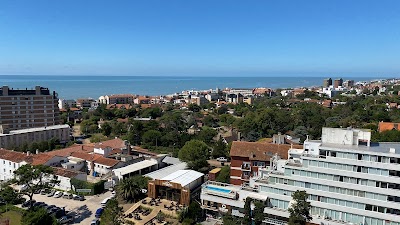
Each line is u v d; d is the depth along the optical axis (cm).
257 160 10625
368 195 7569
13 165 12744
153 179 11081
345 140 8338
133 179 10938
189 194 9612
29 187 9294
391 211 7381
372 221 7550
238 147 11138
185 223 8631
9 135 16438
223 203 8944
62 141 19125
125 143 15388
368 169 7556
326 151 8038
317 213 8050
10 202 9688
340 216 7831
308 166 8169
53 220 8344
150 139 18162
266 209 8281
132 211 9362
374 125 18675
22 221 8144
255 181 8931
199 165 12938
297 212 7456
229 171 11562
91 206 9881
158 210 9388
